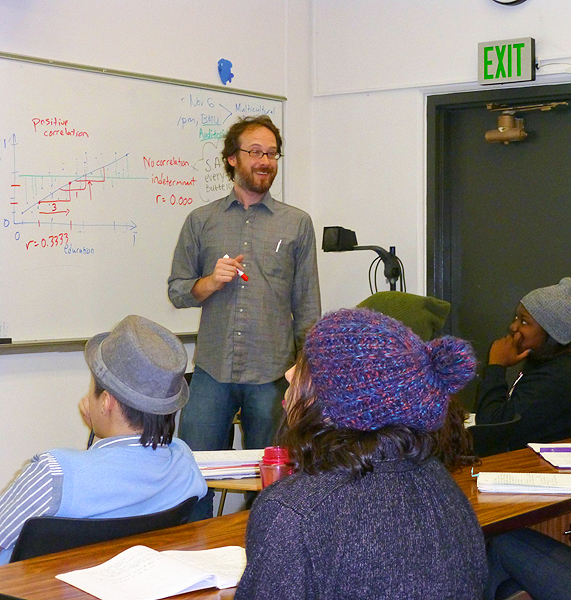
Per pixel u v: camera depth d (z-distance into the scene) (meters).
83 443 3.32
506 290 3.92
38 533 1.34
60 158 3.17
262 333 2.89
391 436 0.97
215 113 3.70
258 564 0.91
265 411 2.89
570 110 3.71
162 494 1.54
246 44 3.83
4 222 3.02
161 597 1.16
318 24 4.12
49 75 3.12
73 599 1.15
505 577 1.81
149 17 3.44
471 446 1.62
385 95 3.99
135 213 3.42
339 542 0.92
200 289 2.80
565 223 3.75
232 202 2.94
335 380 0.96
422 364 0.97
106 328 3.35
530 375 2.48
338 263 4.16
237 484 1.88
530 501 1.66
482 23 3.72
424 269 3.98
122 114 3.36
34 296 3.12
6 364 3.08
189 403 2.97
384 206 4.03
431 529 0.96
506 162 3.88
